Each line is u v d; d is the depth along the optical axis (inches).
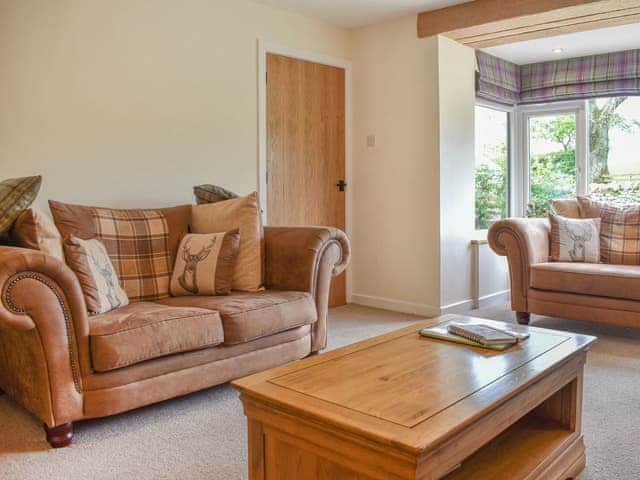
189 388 95.4
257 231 123.2
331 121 183.8
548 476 66.9
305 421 54.0
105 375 84.7
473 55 181.6
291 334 113.8
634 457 78.8
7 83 114.3
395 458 47.3
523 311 155.9
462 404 54.4
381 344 77.4
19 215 91.7
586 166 207.3
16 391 92.0
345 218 190.2
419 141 171.8
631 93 193.0
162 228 123.0
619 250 157.2
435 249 169.2
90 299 94.0
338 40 184.2
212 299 109.0
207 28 148.2
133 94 134.0
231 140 155.1
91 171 127.4
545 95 210.5
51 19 120.0
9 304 75.9
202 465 77.5
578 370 75.5
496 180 215.5
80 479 73.7
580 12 145.6
